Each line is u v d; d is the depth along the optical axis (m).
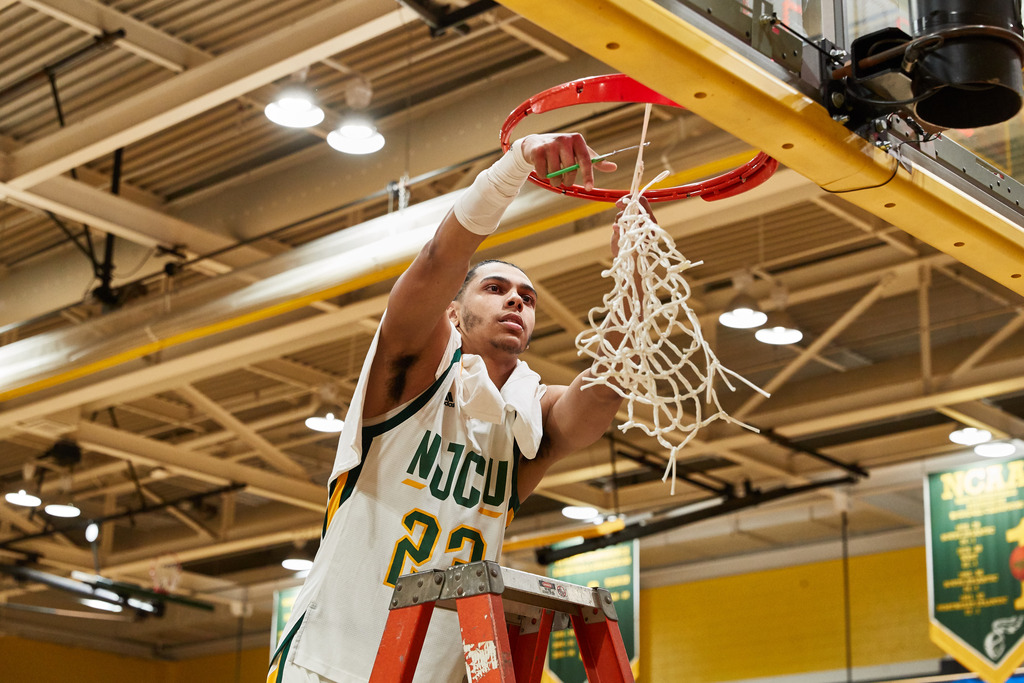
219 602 15.61
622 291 2.12
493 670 1.65
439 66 6.45
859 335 9.43
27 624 16.97
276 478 10.64
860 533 12.68
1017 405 10.05
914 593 11.99
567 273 8.45
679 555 13.83
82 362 7.10
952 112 2.34
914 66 2.28
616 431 9.97
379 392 2.05
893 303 8.96
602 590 2.02
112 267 7.51
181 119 6.08
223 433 11.12
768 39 2.25
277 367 9.80
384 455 2.03
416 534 1.99
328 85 6.65
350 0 5.58
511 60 6.38
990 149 2.79
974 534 9.34
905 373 8.89
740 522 12.76
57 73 6.51
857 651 12.18
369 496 2.01
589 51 2.06
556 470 10.65
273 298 6.38
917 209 2.56
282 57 5.66
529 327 2.26
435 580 1.77
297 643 1.92
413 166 6.58
